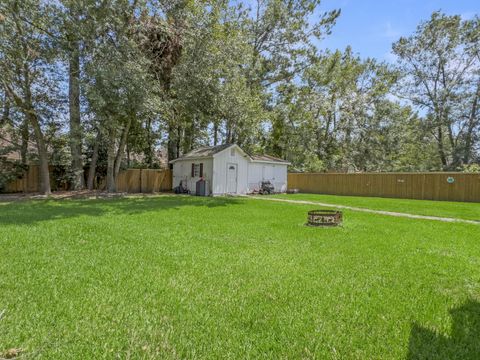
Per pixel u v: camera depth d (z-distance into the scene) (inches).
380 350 80.4
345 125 1024.9
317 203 490.9
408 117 1018.7
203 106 653.3
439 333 89.6
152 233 218.7
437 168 1112.2
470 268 150.9
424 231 249.6
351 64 965.8
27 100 489.7
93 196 545.6
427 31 914.1
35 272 132.3
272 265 149.6
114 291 114.0
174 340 83.0
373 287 124.3
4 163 563.5
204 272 137.6
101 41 494.0
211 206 405.1
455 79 903.7
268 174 758.5
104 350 77.4
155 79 582.2
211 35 599.5
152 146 809.5
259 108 701.3
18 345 78.5
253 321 94.2
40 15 454.9
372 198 626.5
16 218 271.7
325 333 88.3
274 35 826.8
